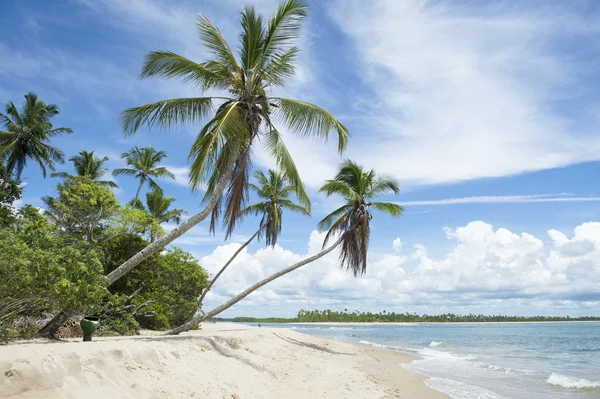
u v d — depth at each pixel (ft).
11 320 34.14
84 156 113.91
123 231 52.47
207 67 43.60
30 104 93.91
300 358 49.90
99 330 46.83
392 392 34.94
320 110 44.55
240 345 43.83
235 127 39.11
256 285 57.67
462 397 34.09
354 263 67.46
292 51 45.11
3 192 60.23
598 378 46.70
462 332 217.36
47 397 16.85
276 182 79.20
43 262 30.99
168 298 60.29
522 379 44.86
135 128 41.73
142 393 21.21
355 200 69.10
